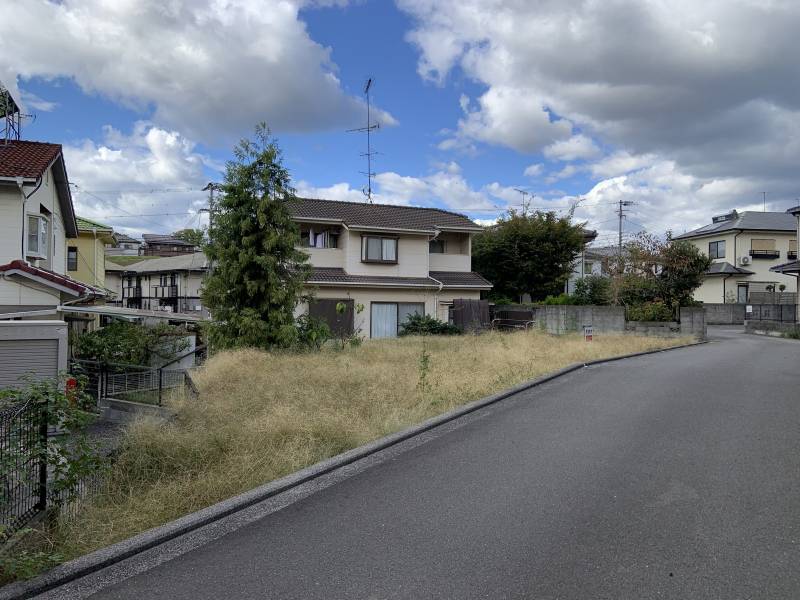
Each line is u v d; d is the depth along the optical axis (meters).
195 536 3.77
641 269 22.31
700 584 2.93
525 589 2.92
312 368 10.39
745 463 5.02
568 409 7.68
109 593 3.03
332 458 5.38
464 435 6.36
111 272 40.72
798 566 3.11
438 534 3.65
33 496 4.08
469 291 23.89
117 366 9.98
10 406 3.90
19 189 12.27
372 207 24.28
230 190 14.23
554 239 27.00
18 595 2.97
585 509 4.00
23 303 10.49
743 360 13.31
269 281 13.84
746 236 36.00
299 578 3.12
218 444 5.69
